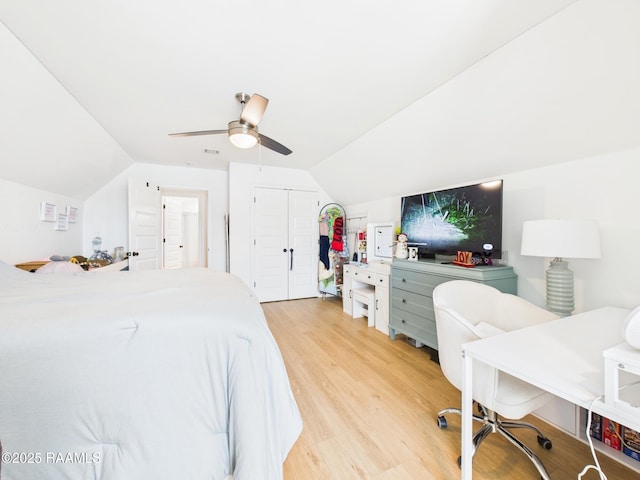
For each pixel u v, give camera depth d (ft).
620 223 5.07
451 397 5.93
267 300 14.42
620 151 5.04
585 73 4.53
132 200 12.00
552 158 6.05
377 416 5.29
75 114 7.54
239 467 2.66
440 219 8.48
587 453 4.43
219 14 4.40
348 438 4.70
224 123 8.70
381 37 4.88
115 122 8.61
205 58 5.52
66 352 2.75
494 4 4.10
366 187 12.55
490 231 7.01
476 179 8.04
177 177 14.28
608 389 2.11
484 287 5.54
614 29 3.92
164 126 8.95
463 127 6.94
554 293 5.26
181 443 2.86
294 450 4.42
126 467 2.71
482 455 4.39
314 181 15.43
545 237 4.81
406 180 10.33
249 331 3.27
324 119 8.36
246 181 13.82
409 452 4.41
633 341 2.12
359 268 11.49
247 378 3.02
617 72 4.28
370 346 8.69
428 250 8.95
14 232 7.79
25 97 5.85
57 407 2.65
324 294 15.20
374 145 9.74
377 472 4.02
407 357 7.90
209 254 14.93
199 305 3.70
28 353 2.66
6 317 3.06
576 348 3.09
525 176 6.72
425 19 4.44
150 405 2.85
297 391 6.15
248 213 13.89
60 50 5.24
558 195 6.04
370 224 11.68
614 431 4.28
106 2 4.16
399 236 9.58
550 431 4.98
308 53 5.35
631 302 4.94
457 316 4.15
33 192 8.66
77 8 4.26
